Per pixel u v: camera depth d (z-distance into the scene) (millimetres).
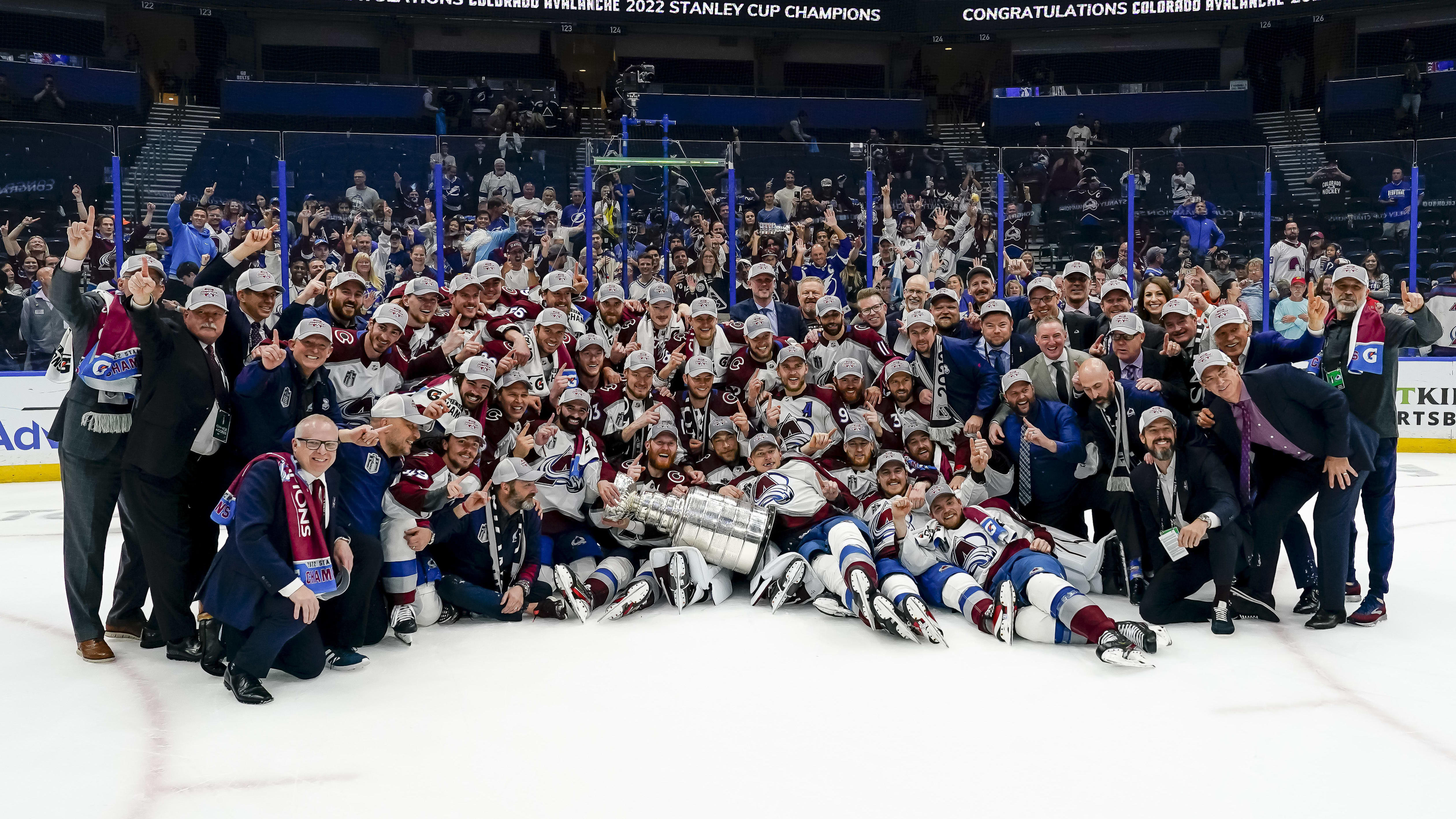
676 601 6508
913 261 12398
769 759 4359
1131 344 7320
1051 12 23297
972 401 7848
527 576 6445
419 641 6078
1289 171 13023
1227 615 6141
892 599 6004
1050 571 6012
